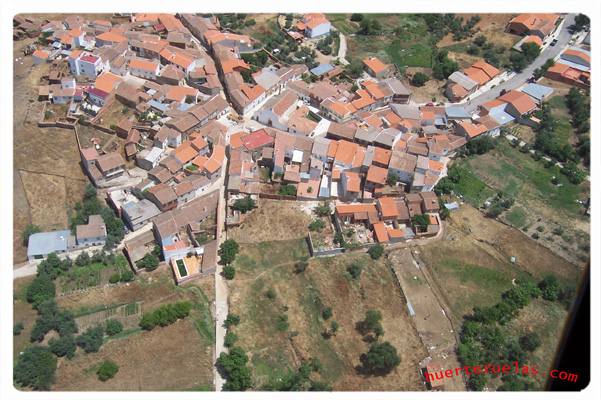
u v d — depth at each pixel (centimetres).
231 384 12825
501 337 13650
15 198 16625
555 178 17850
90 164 17038
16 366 12938
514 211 16900
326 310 14275
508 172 18200
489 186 17762
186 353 13625
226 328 14188
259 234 16262
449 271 15388
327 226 16462
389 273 15288
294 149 18000
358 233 16312
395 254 15788
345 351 13688
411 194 17050
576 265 15450
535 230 16325
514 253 15762
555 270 15388
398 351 13638
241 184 17050
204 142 18000
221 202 17062
